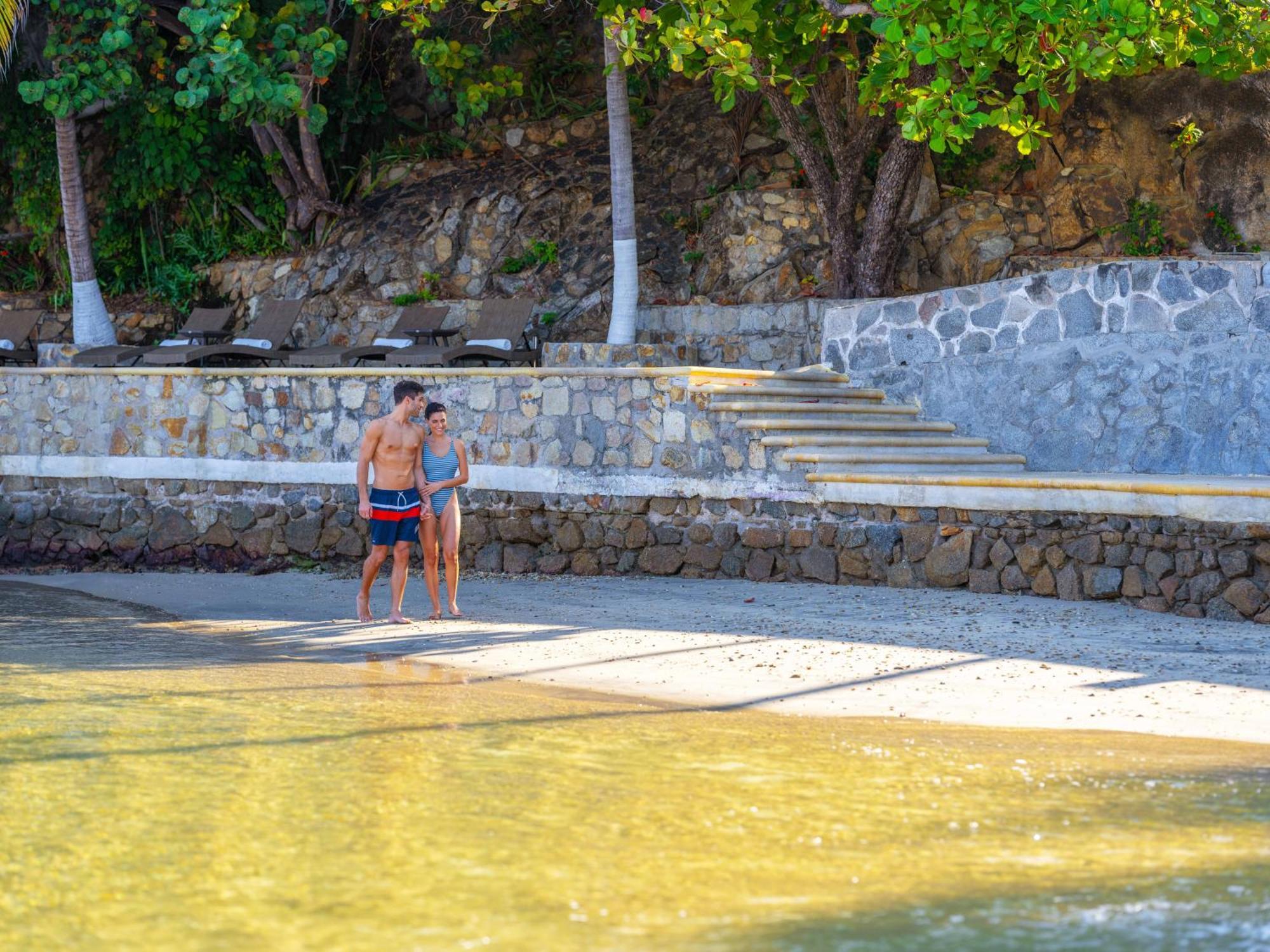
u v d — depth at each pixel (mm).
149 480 15828
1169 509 9969
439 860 4484
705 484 12969
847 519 12133
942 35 12250
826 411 13938
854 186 16875
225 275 20797
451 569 11031
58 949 3746
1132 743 6238
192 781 5570
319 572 14656
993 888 4160
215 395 15500
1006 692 7500
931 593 11281
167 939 3805
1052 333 14117
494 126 21250
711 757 6000
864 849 4559
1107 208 17375
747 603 11297
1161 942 3711
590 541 13570
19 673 8539
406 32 21828
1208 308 13258
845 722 6871
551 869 4375
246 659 9164
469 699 7582
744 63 12695
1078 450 13805
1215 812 4984
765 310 16453
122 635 10453
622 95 16281
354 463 14789
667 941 3760
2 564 16391
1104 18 11578
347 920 3938
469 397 14242
